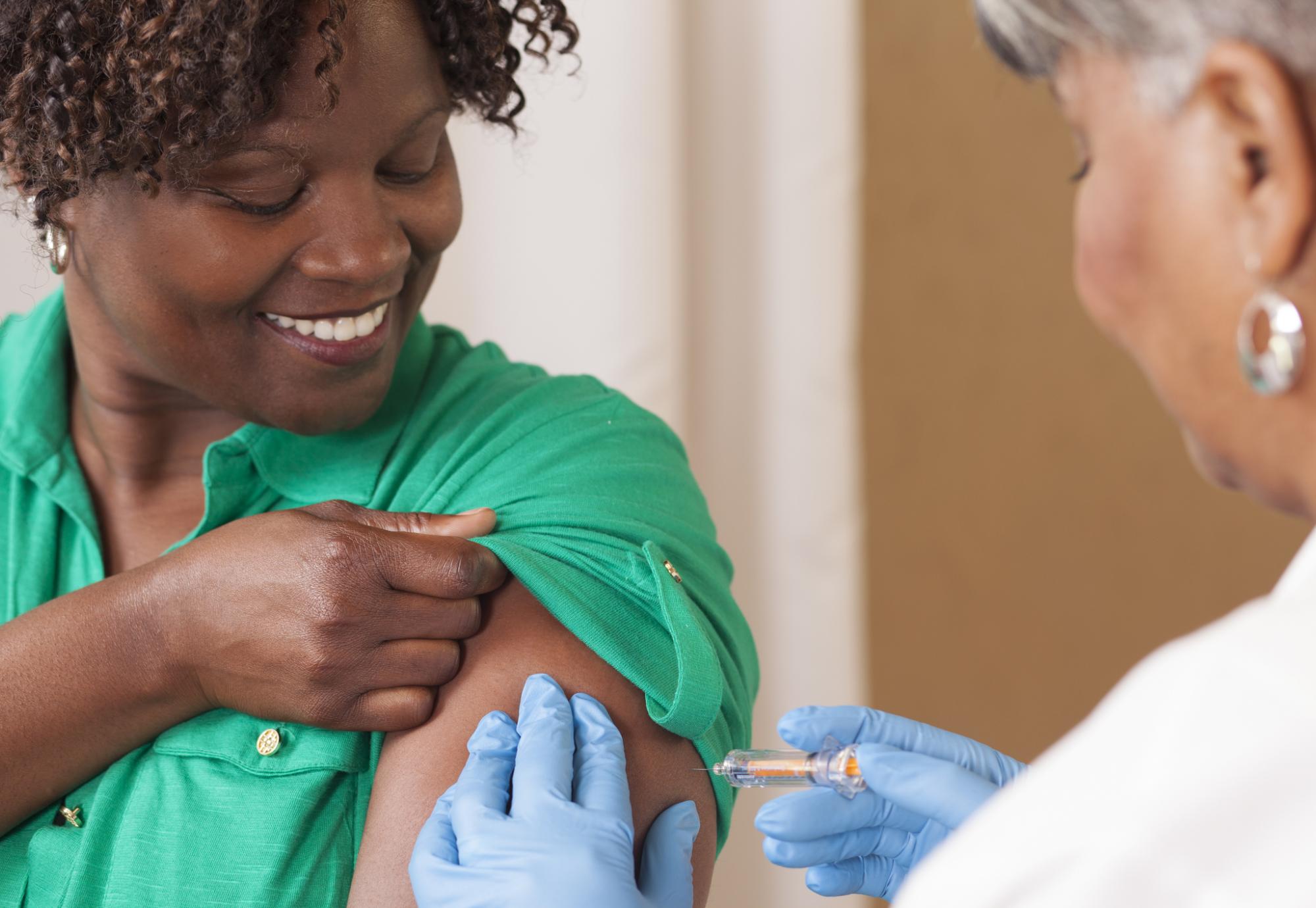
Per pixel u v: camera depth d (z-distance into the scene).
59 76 1.19
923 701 2.28
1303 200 0.99
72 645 1.23
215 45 1.16
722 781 1.26
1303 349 1.00
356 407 1.26
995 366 2.26
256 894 1.21
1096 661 2.37
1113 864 0.93
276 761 1.23
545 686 1.21
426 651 1.22
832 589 1.88
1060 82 1.05
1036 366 2.28
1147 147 1.02
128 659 1.23
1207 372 1.03
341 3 1.17
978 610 2.29
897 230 2.18
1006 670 2.32
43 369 1.34
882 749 1.18
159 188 1.20
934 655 2.28
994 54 1.08
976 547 2.28
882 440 2.21
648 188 1.75
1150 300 1.04
